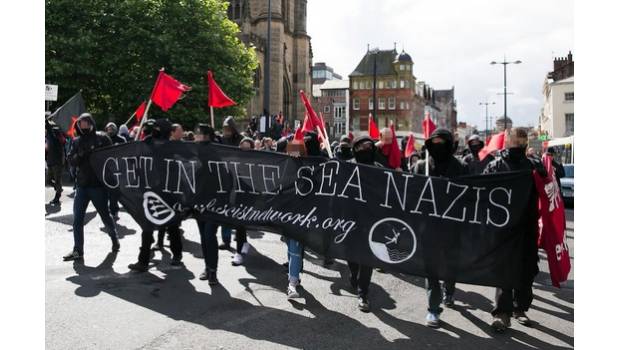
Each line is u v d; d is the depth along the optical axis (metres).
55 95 15.48
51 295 6.36
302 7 59.16
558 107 55.97
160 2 31.23
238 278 7.51
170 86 8.59
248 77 35.34
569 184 19.55
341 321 5.86
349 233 6.09
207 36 31.38
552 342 5.42
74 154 8.01
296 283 6.68
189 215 6.97
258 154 6.64
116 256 8.48
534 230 5.65
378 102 96.62
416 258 5.83
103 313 5.81
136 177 7.25
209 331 5.39
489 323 5.99
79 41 27.73
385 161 7.96
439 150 6.09
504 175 5.64
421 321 5.98
